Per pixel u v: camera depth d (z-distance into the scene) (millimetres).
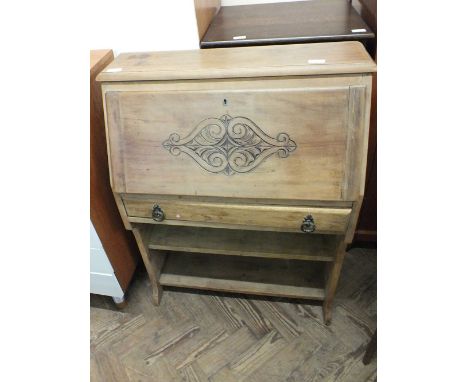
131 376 1239
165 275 1431
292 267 1430
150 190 1034
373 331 1319
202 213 1066
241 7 1556
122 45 1229
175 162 1000
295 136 921
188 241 1279
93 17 1174
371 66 848
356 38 1121
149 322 1407
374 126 1224
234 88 914
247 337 1331
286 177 958
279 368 1229
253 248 1236
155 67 964
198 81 927
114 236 1296
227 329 1363
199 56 1025
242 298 1479
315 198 963
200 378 1220
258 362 1251
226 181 989
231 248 1242
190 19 1143
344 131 900
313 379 1191
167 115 958
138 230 1193
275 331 1345
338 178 936
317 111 896
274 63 914
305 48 1003
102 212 1205
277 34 1191
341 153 917
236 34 1231
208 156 977
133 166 1021
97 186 1167
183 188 1015
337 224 1012
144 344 1332
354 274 1530
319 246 1220
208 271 1437
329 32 1166
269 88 902
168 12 1138
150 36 1200
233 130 939
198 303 1469
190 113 946
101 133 1186
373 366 1213
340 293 1458
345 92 874
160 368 1256
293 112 906
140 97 957
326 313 1331
